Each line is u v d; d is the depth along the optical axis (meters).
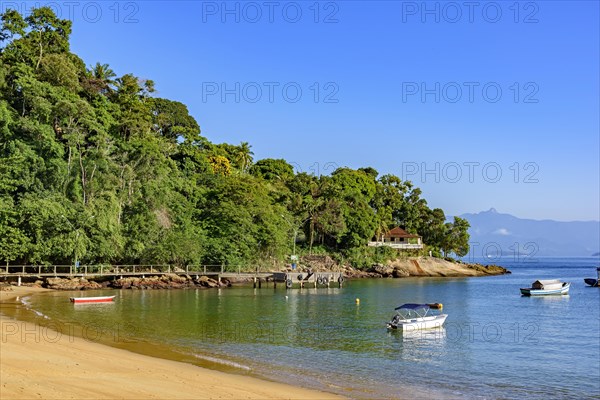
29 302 48.66
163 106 112.00
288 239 95.81
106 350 25.44
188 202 84.19
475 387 23.20
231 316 42.84
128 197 74.88
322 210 107.25
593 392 23.14
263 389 19.45
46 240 61.03
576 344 34.53
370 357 28.25
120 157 78.00
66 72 81.75
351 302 56.56
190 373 21.23
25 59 83.44
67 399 15.57
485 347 32.53
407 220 133.88
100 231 65.94
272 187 103.81
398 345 31.98
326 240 113.44
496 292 76.44
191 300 55.44
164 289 68.25
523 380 24.94
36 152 69.25
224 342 30.94
